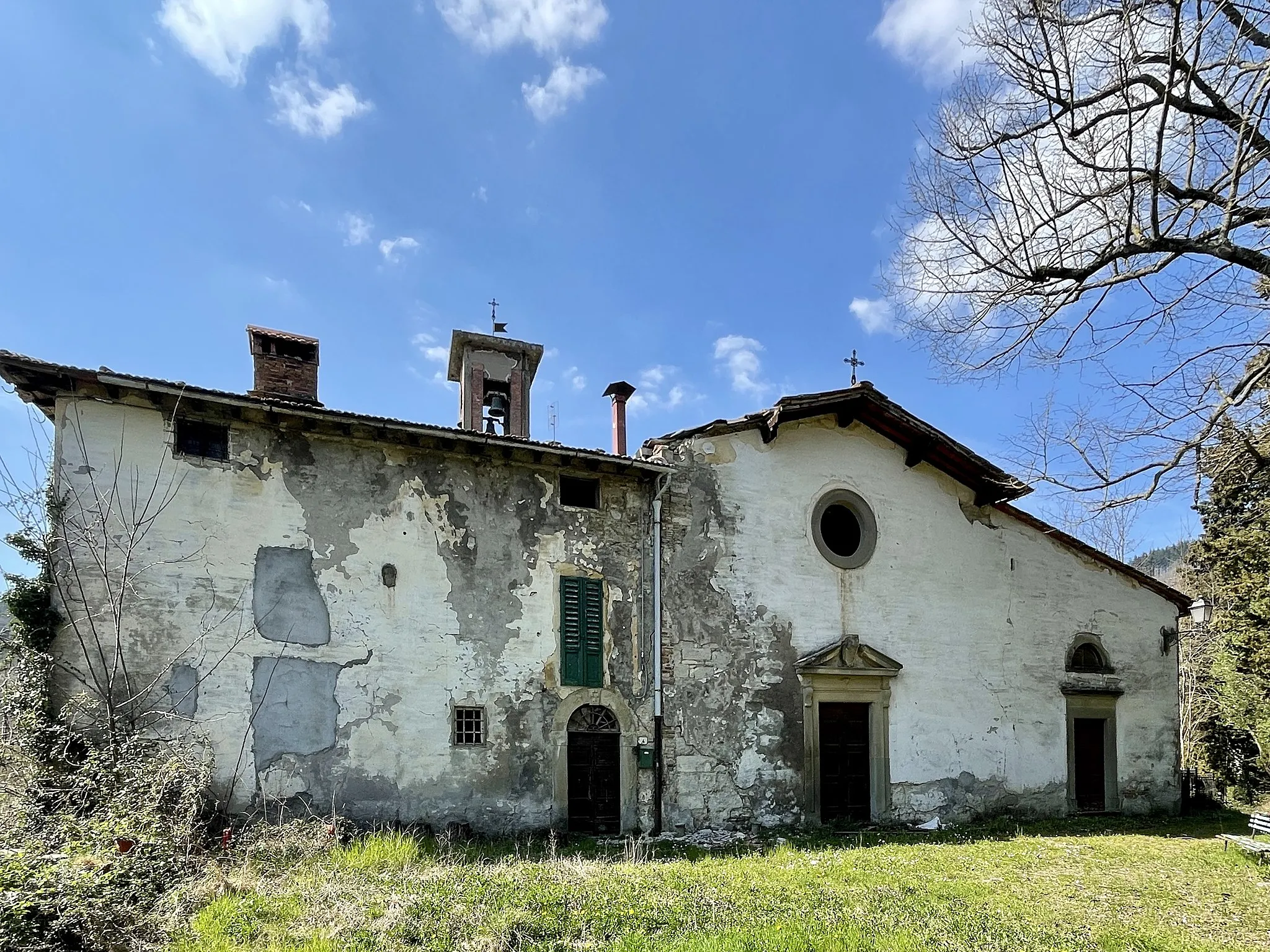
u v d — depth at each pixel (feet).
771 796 38.04
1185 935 22.00
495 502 34.94
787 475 42.16
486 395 45.55
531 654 34.27
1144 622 51.11
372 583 32.04
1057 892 26.08
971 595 45.93
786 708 39.34
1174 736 50.24
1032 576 48.26
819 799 39.19
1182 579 64.28
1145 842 37.01
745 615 39.29
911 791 41.68
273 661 29.81
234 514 30.30
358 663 31.17
